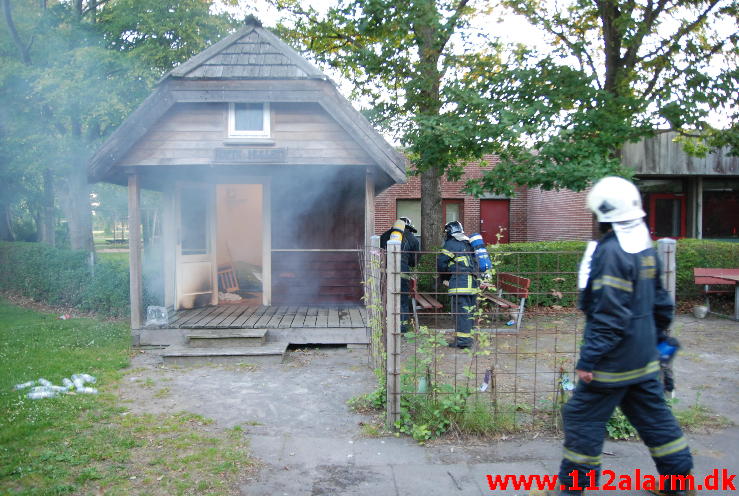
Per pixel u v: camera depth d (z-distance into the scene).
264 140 7.60
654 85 10.19
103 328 8.91
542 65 8.99
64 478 3.65
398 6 8.87
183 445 4.20
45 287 12.09
